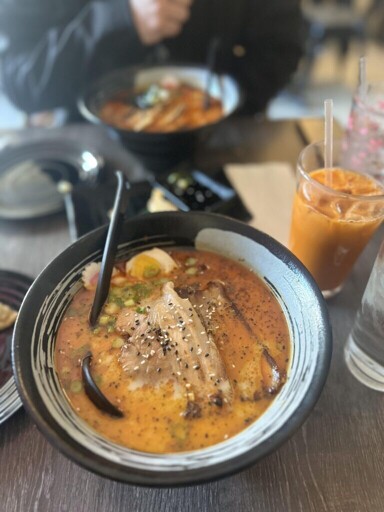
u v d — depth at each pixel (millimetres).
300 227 363
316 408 309
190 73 678
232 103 587
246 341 296
